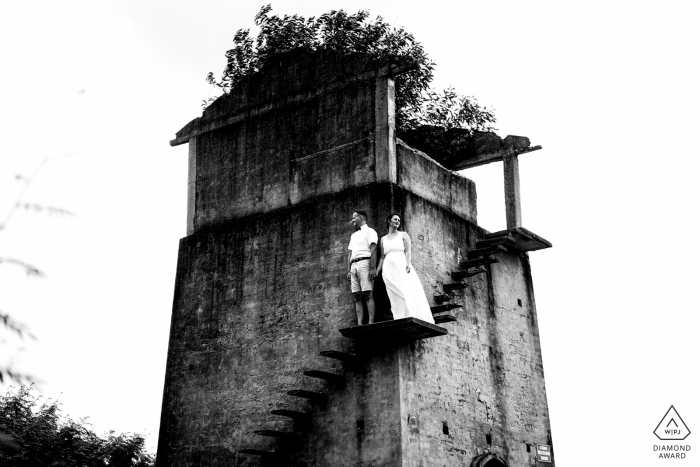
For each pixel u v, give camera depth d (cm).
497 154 2297
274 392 2023
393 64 2045
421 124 2425
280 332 2050
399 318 1820
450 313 2045
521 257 2333
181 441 2133
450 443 1941
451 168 2358
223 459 2058
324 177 2091
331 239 2033
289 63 2223
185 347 2195
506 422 2116
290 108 2195
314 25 2466
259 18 2503
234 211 2223
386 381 1873
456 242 2133
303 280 2048
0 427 1973
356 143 2064
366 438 1870
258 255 2142
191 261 2253
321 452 1922
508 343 2198
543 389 2264
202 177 2306
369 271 1889
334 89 2131
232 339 2123
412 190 2061
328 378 1925
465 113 2469
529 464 2148
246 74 2439
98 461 2178
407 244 1891
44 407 2206
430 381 1936
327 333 1978
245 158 2241
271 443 1997
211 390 2122
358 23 2467
